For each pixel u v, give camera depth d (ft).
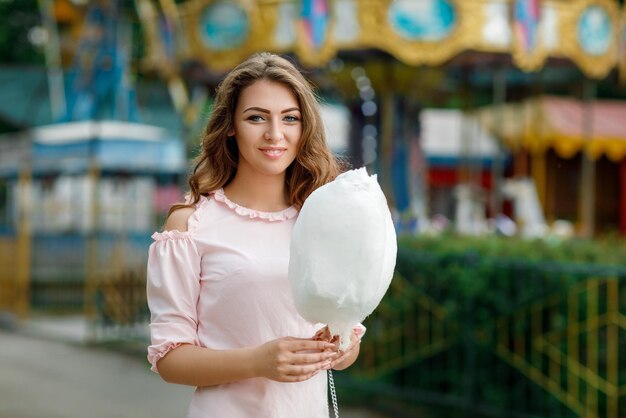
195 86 41.19
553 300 18.89
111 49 48.65
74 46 52.75
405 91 36.45
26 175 44.09
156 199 51.31
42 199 51.34
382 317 22.75
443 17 29.48
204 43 32.40
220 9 31.65
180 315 7.72
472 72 39.47
